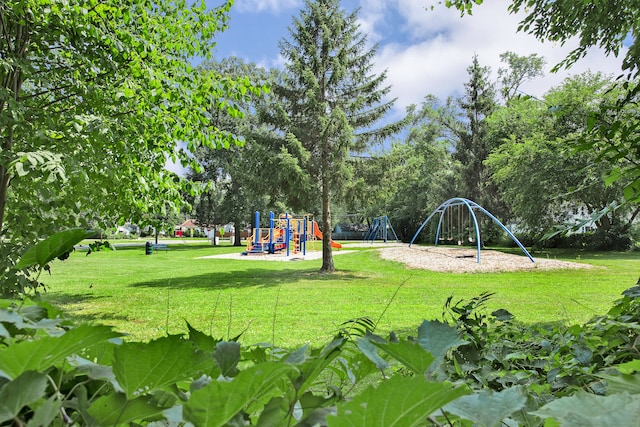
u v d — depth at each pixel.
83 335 0.32
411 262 15.31
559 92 14.94
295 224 23.50
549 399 0.86
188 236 57.75
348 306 7.05
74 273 12.90
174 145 5.08
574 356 1.19
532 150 17.84
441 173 28.48
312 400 0.45
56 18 3.94
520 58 25.75
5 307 0.55
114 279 11.34
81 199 3.98
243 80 4.81
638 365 0.54
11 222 3.53
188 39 4.92
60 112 4.33
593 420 0.32
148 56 4.58
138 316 6.31
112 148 4.31
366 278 11.42
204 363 0.39
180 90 4.50
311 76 11.44
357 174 12.31
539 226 18.61
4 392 0.29
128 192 4.65
